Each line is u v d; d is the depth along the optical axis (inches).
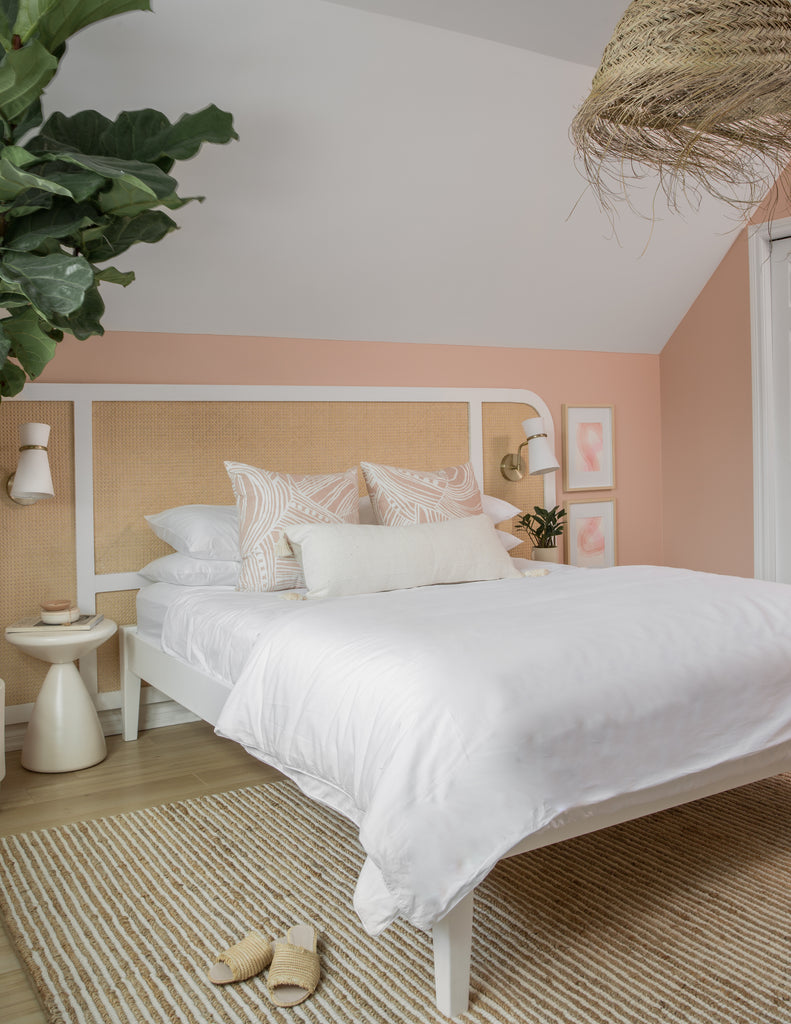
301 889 85.4
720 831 97.1
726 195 167.5
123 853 94.1
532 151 144.6
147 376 142.0
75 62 109.3
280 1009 66.1
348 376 160.6
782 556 176.9
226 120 98.8
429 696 69.5
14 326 85.1
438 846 63.4
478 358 175.3
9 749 131.2
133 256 131.4
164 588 130.7
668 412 199.3
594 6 118.7
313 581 113.7
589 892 83.2
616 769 72.7
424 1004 66.4
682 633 83.8
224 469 146.7
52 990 68.6
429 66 125.8
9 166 74.9
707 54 74.4
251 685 90.9
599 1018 63.8
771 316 175.6
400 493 135.3
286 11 112.9
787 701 84.3
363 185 137.3
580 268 170.7
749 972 69.2
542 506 179.2
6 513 130.6
